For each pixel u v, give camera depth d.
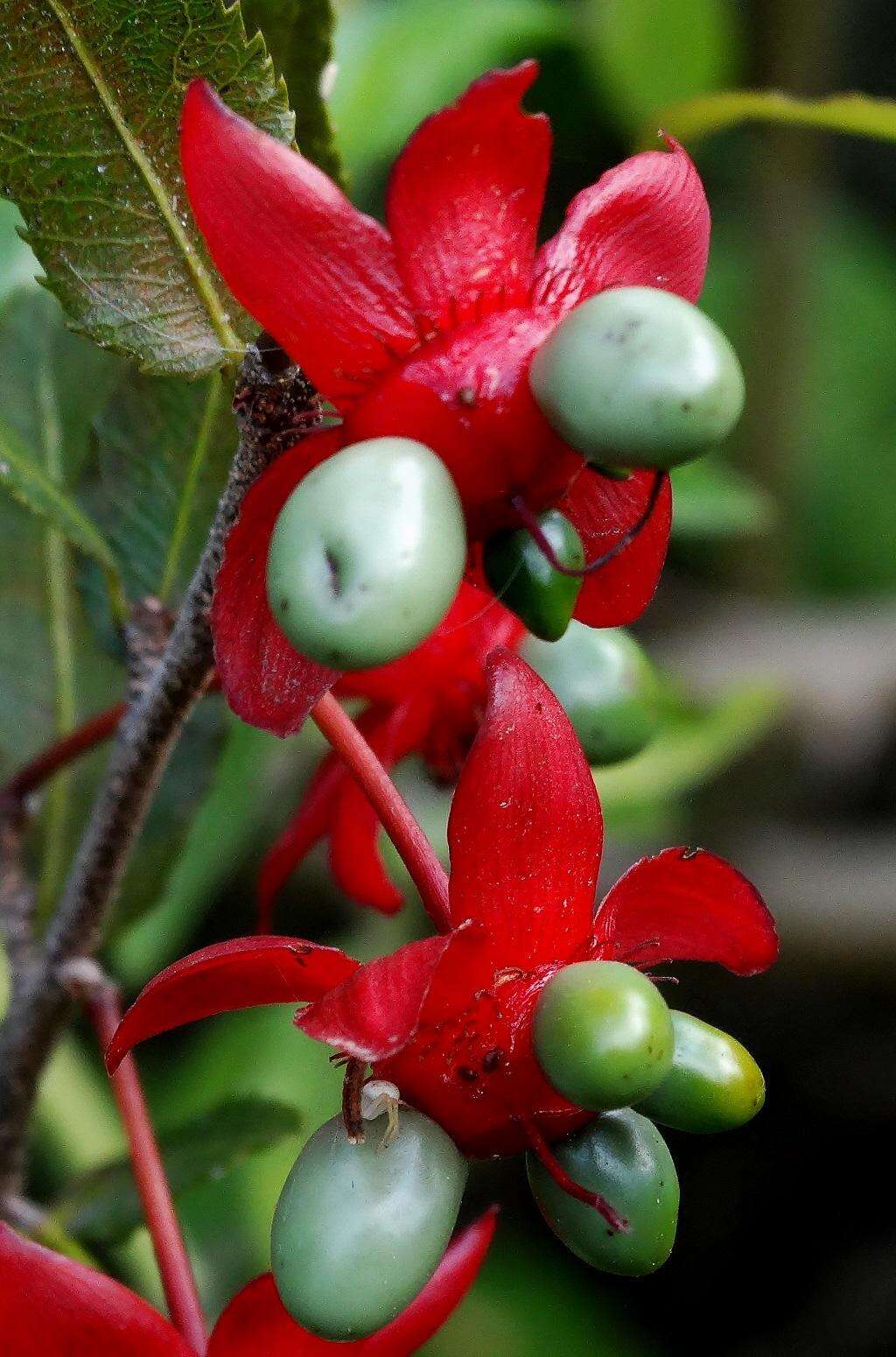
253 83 0.22
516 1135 0.21
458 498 0.21
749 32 0.35
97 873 0.24
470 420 0.21
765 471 0.38
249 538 0.21
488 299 0.21
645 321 0.20
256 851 0.37
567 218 0.21
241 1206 0.30
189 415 0.24
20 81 0.22
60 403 0.25
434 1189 0.21
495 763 0.22
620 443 0.20
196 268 0.22
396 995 0.21
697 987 0.38
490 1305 0.34
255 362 0.21
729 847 0.38
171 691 0.23
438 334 0.21
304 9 0.23
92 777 0.26
